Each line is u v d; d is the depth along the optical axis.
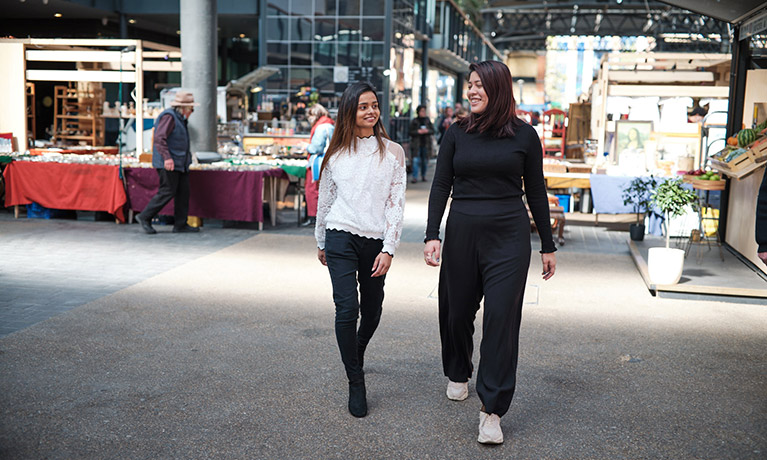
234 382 3.83
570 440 3.22
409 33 22.41
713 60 11.38
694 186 8.09
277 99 20.00
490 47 41.34
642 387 3.89
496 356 3.15
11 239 8.06
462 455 3.06
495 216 3.19
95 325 4.81
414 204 12.34
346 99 3.43
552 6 35.31
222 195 9.05
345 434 3.23
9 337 4.50
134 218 9.45
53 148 12.54
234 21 22.03
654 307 5.67
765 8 7.50
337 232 3.46
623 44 51.06
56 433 3.18
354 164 3.44
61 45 10.97
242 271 6.66
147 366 4.05
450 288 3.35
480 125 3.20
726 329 5.07
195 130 10.29
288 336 4.66
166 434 3.19
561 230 8.48
